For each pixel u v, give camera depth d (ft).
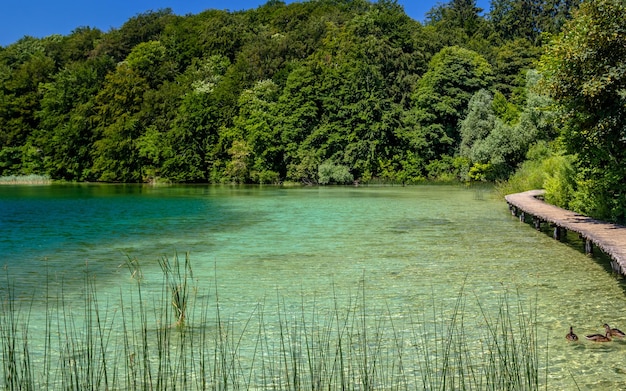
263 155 178.91
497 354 19.97
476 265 37.45
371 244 47.21
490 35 235.40
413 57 198.18
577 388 17.07
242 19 249.55
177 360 19.90
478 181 145.28
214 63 218.79
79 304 27.71
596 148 49.11
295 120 179.01
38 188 151.64
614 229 41.22
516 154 130.52
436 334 22.45
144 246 47.01
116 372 18.71
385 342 21.56
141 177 192.34
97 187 159.53
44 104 203.00
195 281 33.12
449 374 18.04
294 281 32.86
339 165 173.58
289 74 191.01
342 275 34.47
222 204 92.48
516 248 44.62
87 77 208.33
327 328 23.54
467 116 165.99
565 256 40.81
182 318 23.02
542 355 19.88
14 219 68.95
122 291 30.55
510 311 25.76
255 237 52.06
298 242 48.70
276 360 19.85
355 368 18.90
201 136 186.09
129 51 243.60
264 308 26.91
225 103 188.14
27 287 31.50
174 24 252.01
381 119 176.35
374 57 192.54
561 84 44.62
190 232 55.88
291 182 175.94
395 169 177.37
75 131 192.13
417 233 54.13
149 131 190.19
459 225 60.59
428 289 30.48
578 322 23.86
